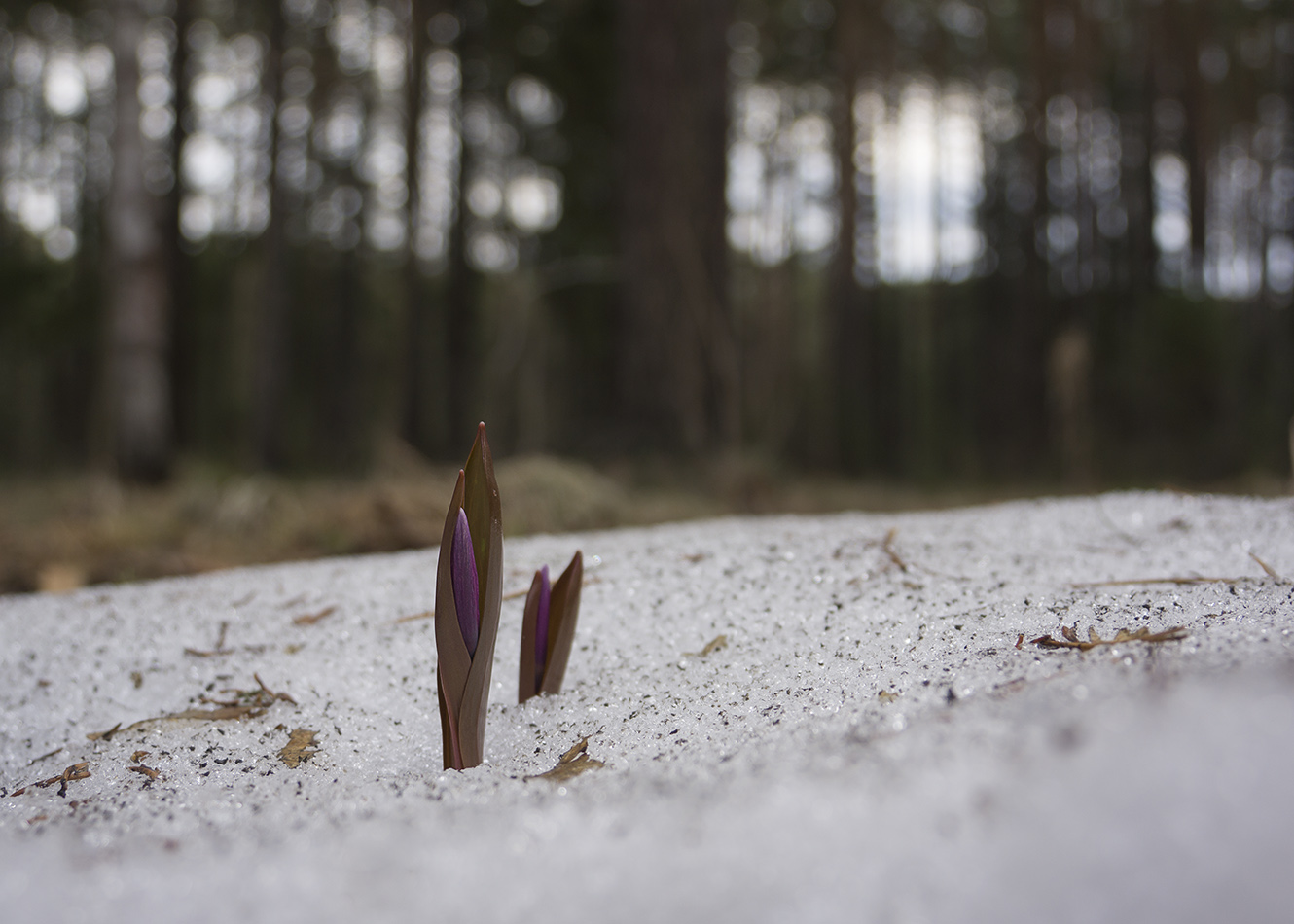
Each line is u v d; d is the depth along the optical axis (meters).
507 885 0.63
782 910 0.54
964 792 0.65
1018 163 19.70
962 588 1.52
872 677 1.13
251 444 13.30
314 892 0.65
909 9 18.50
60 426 23.86
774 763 0.82
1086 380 9.74
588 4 14.45
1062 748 0.69
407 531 4.10
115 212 6.94
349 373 21.05
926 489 10.98
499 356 10.39
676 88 7.89
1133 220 18.22
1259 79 18.47
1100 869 0.53
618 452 7.10
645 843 0.67
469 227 14.77
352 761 1.19
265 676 1.58
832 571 1.75
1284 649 0.89
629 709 1.23
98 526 4.81
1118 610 1.24
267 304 12.42
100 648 1.82
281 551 4.21
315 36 15.76
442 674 1.06
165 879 0.71
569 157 16.50
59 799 1.10
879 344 18.31
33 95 19.98
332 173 19.81
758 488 6.19
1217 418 13.85
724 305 7.75
